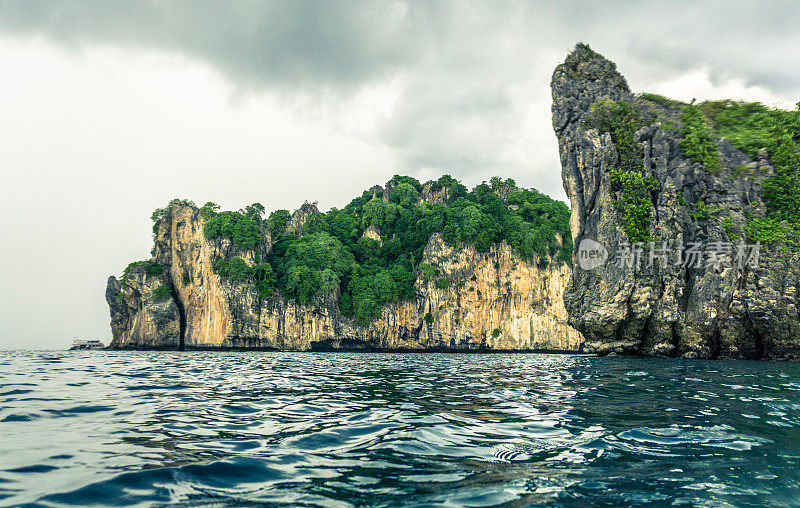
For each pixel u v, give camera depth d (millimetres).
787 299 34094
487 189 142000
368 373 22984
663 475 5215
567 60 52438
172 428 7590
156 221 119375
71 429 7355
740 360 33688
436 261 118250
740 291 35719
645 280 39656
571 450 6383
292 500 4289
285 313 111188
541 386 15320
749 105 42000
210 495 4383
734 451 6316
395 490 4625
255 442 6676
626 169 43719
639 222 41219
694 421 8531
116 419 8328
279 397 12070
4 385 13359
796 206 36469
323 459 5797
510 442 6844
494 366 31281
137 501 4156
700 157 40156
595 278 43156
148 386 14281
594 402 11164
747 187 38500
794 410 9789
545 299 111500
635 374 19828
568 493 4578
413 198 158000
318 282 114688
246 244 113500
